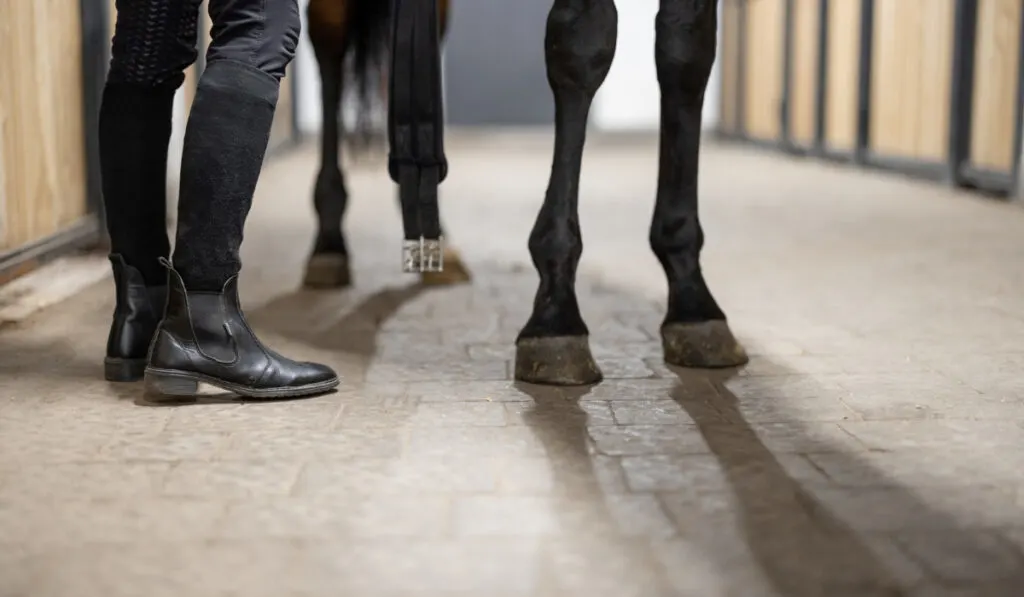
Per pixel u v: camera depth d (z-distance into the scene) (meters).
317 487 1.62
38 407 2.05
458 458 1.75
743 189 6.69
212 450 1.79
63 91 3.70
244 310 3.01
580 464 1.73
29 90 3.38
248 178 2.04
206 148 2.00
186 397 2.12
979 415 2.01
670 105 2.31
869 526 1.48
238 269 2.09
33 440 1.85
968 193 6.35
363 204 5.80
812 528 1.47
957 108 6.45
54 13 3.59
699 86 2.29
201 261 2.04
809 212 5.47
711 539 1.43
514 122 12.13
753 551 1.39
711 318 2.39
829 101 8.72
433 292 3.31
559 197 2.23
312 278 3.38
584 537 1.43
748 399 2.12
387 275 3.62
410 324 2.84
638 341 2.63
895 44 7.44
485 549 1.40
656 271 3.73
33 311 2.93
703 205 5.80
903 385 2.23
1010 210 5.51
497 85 12.06
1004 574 1.32
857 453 1.79
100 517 1.51
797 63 9.38
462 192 6.46
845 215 5.34
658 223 2.40
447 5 3.47
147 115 2.20
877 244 4.34
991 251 4.12
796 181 7.24
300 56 10.78
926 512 1.53
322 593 1.27
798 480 1.66
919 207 5.67
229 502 1.56
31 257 3.38
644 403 2.08
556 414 2.01
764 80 10.30
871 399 2.12
